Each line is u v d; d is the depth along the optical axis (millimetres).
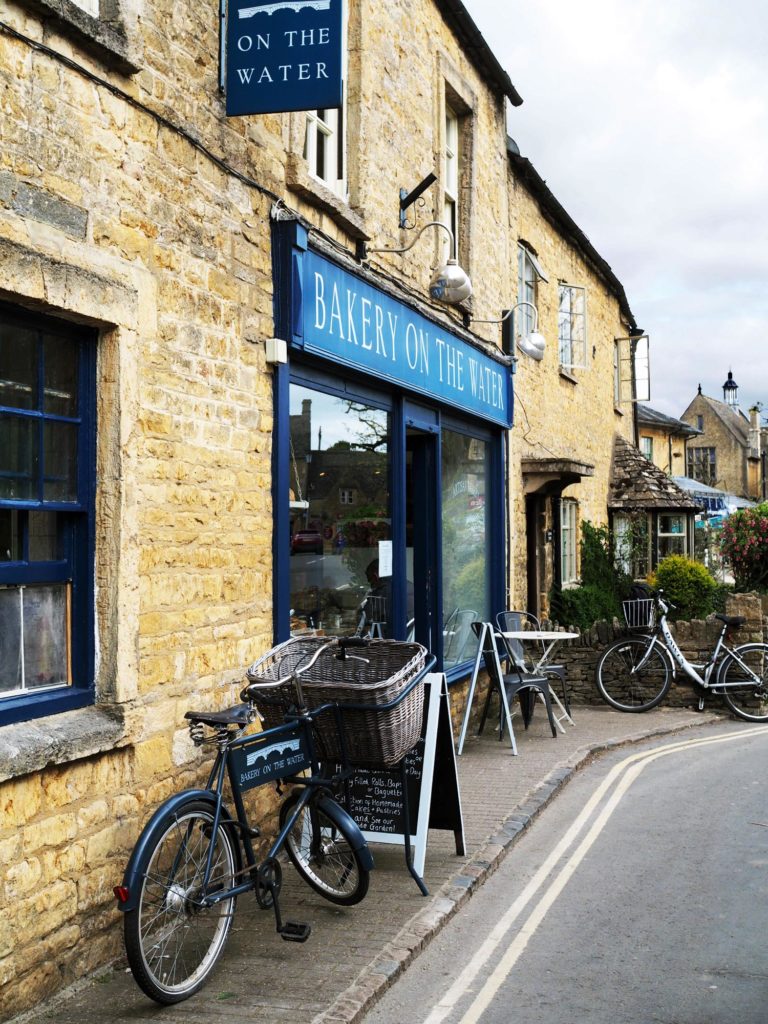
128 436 4699
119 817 4605
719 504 36250
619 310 20688
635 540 18703
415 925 5027
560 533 15430
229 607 5676
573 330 16109
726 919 5270
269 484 6191
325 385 7281
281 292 6262
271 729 4914
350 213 7305
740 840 6738
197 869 4371
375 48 8133
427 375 9188
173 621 5113
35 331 4398
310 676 5637
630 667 12180
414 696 5379
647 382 20688
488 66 11125
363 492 8031
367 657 5688
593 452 18062
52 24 4234
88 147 4461
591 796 8000
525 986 4465
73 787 4309
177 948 4324
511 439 12648
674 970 4621
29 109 4094
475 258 10930
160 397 5016
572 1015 4164
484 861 6082
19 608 4324
